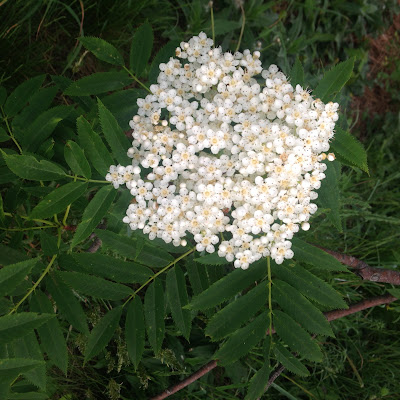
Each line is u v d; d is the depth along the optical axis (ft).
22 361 0.68
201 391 1.43
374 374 1.62
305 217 0.87
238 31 1.73
